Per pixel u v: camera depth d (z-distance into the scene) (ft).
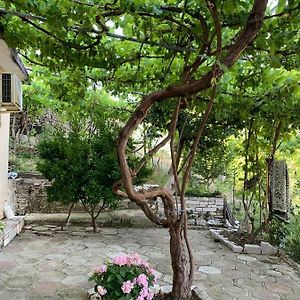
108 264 10.31
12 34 10.81
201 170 26.35
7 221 20.83
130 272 9.87
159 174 29.27
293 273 15.62
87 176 20.77
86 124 29.68
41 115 32.01
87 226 23.02
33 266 15.01
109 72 16.14
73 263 15.57
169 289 11.75
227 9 6.98
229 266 16.21
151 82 15.92
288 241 18.58
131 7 8.94
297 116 16.53
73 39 11.48
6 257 16.10
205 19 9.07
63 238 19.95
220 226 24.25
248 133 20.35
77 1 9.08
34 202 26.12
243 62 12.63
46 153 20.99
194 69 9.20
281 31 8.38
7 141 22.57
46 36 11.19
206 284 13.80
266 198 20.57
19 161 29.91
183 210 10.44
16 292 12.23
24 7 8.77
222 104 15.47
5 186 22.07
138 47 13.09
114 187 9.86
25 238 19.62
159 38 10.46
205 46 8.95
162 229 23.06
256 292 13.24
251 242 19.58
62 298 11.82
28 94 23.77
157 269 15.20
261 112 17.16
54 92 18.25
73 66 12.71
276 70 12.80
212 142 21.63
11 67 14.94
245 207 21.20
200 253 18.10
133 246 18.84
